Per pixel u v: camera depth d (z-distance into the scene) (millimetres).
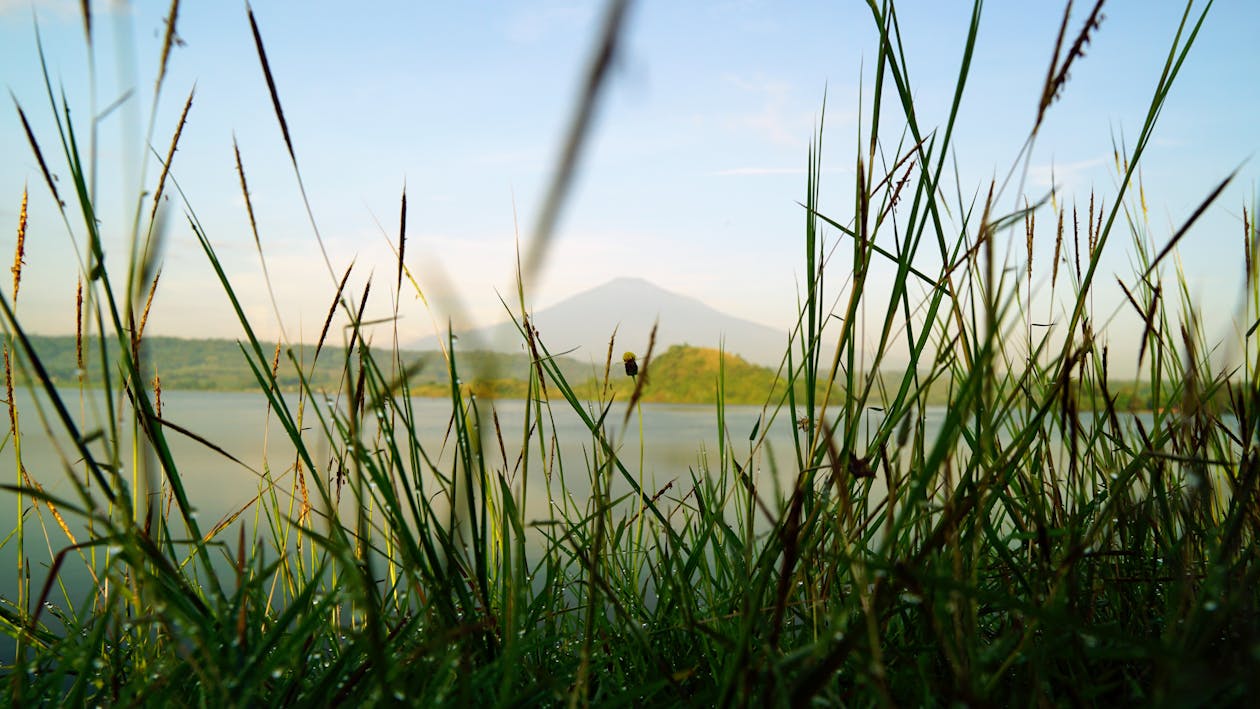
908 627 1522
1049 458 1584
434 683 1186
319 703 1231
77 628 1372
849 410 1267
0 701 1132
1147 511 1521
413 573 1288
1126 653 982
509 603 1405
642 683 1467
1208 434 1528
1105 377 1565
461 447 1329
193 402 57375
